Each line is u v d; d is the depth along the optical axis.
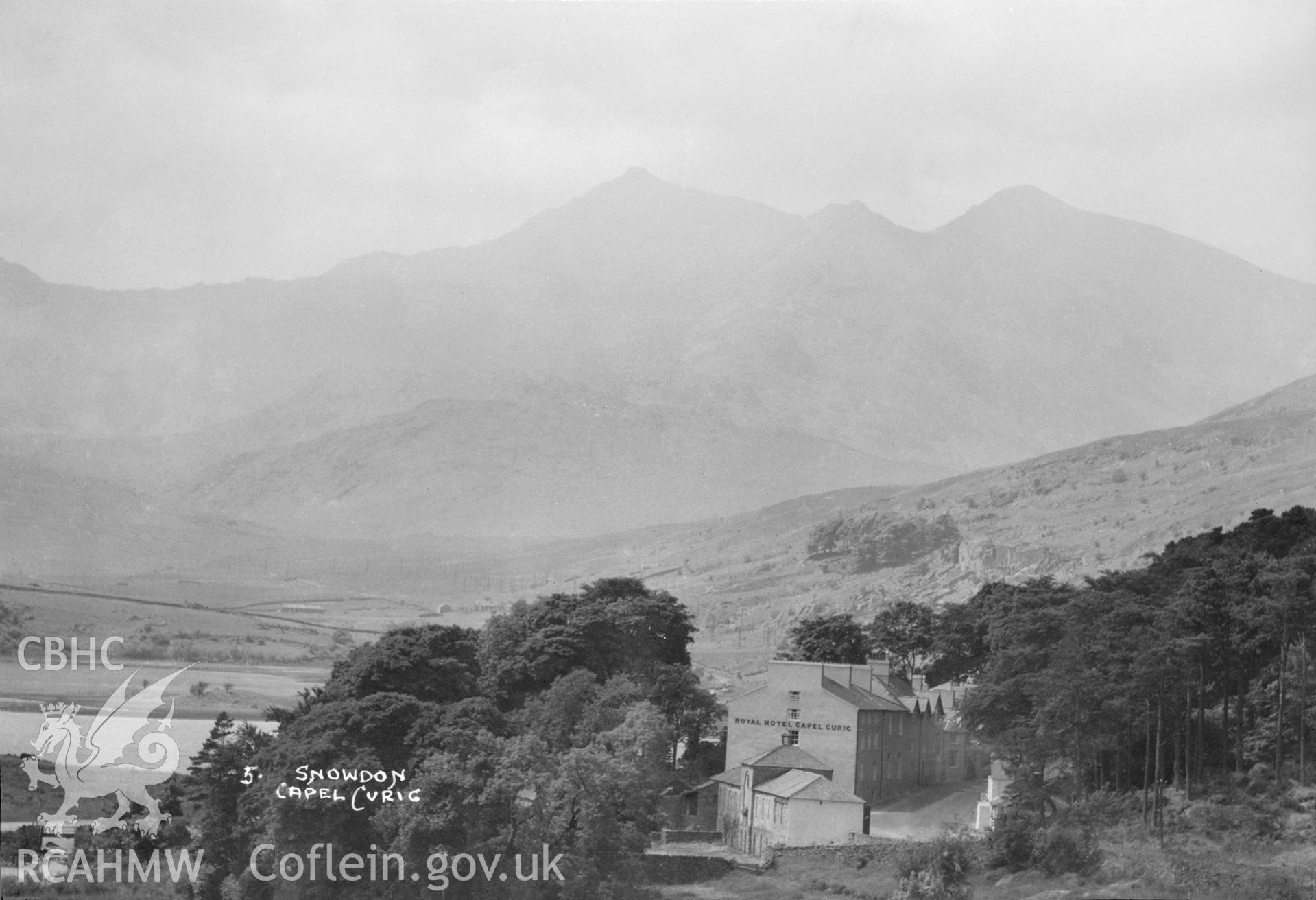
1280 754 183.62
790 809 193.75
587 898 164.50
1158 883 158.25
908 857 175.00
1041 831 174.50
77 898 163.25
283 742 174.50
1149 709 185.25
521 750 170.00
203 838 172.75
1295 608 189.88
